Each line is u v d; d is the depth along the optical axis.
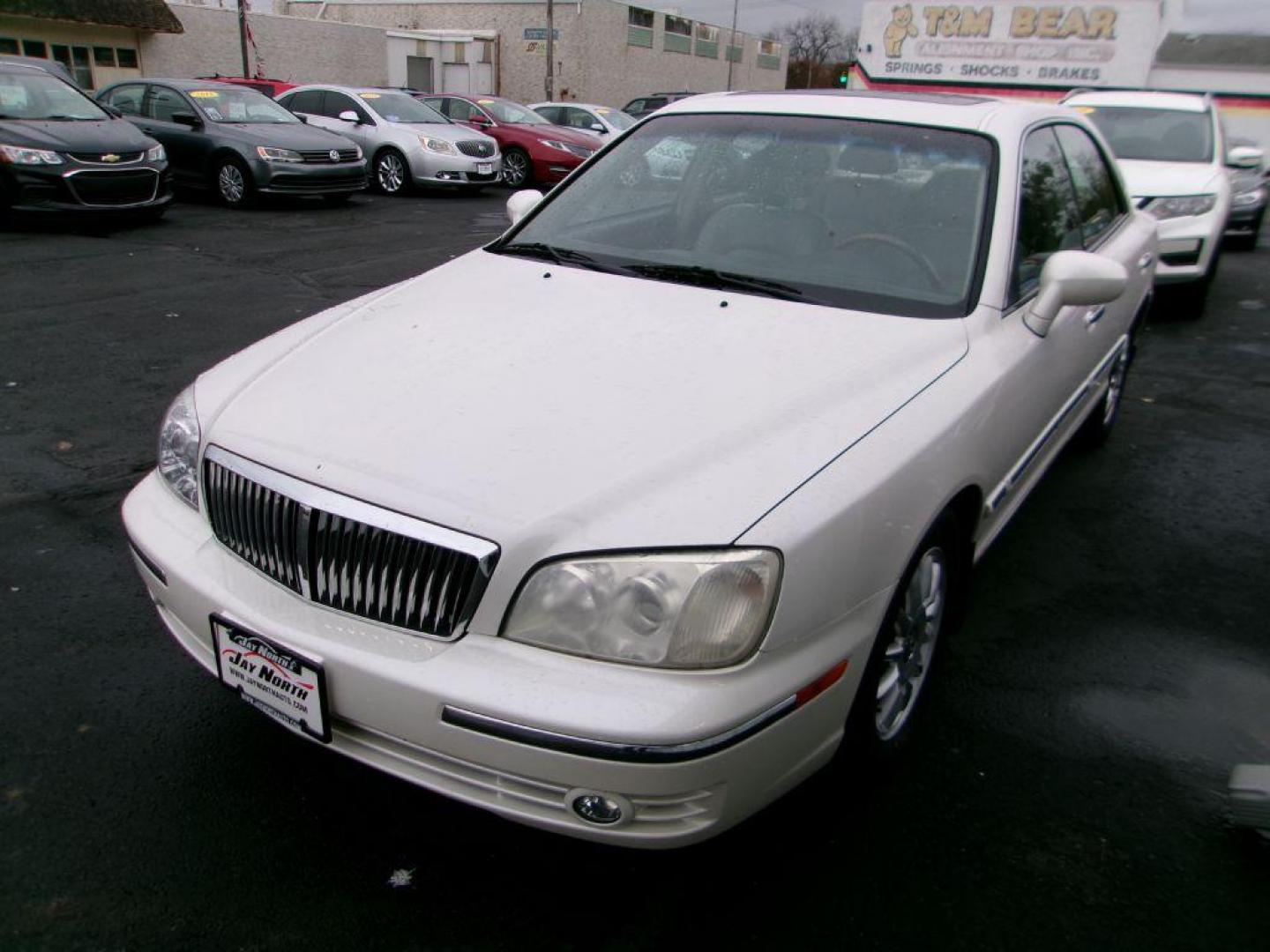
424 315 2.71
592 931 2.09
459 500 1.92
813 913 2.15
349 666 1.93
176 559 2.25
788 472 2.01
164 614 2.40
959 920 2.14
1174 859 2.35
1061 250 3.40
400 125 14.09
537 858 2.28
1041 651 3.21
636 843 1.89
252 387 2.40
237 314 6.79
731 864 2.27
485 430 2.09
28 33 26.08
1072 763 2.67
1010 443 2.81
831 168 3.12
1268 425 5.55
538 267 3.04
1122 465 4.89
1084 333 3.52
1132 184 7.71
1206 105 8.83
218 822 2.33
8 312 6.58
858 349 2.47
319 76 34.00
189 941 2.02
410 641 1.94
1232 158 8.84
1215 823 2.46
